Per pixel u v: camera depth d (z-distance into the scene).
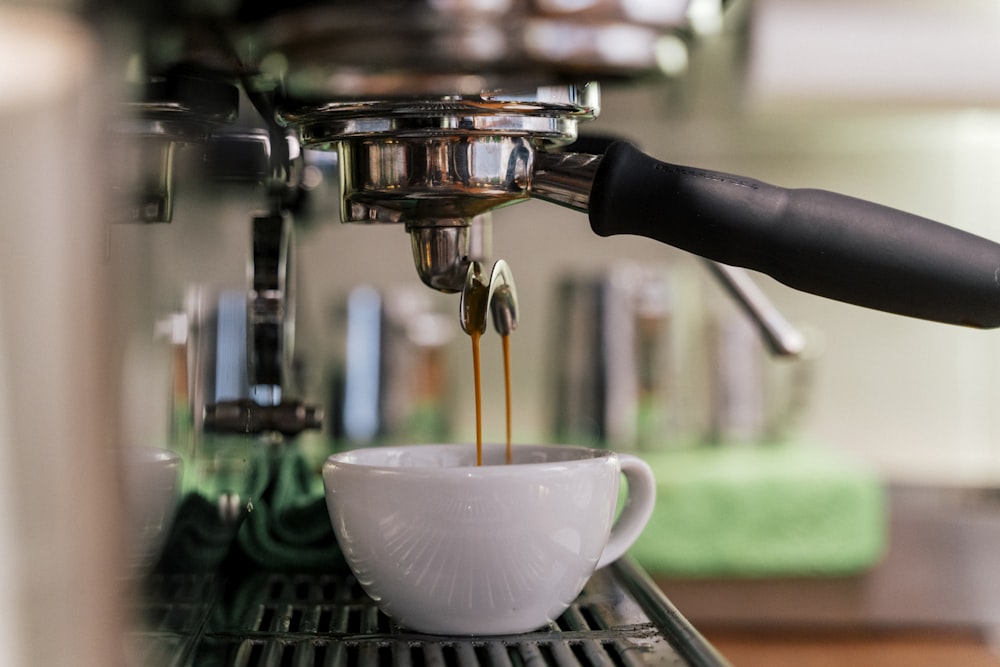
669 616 0.37
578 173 0.33
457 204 0.34
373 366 1.18
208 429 0.38
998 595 1.06
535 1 0.21
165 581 0.29
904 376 1.32
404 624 0.37
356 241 1.31
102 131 0.18
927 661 0.96
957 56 0.94
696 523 1.05
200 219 0.37
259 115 0.37
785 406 1.28
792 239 0.32
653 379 1.20
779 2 0.88
